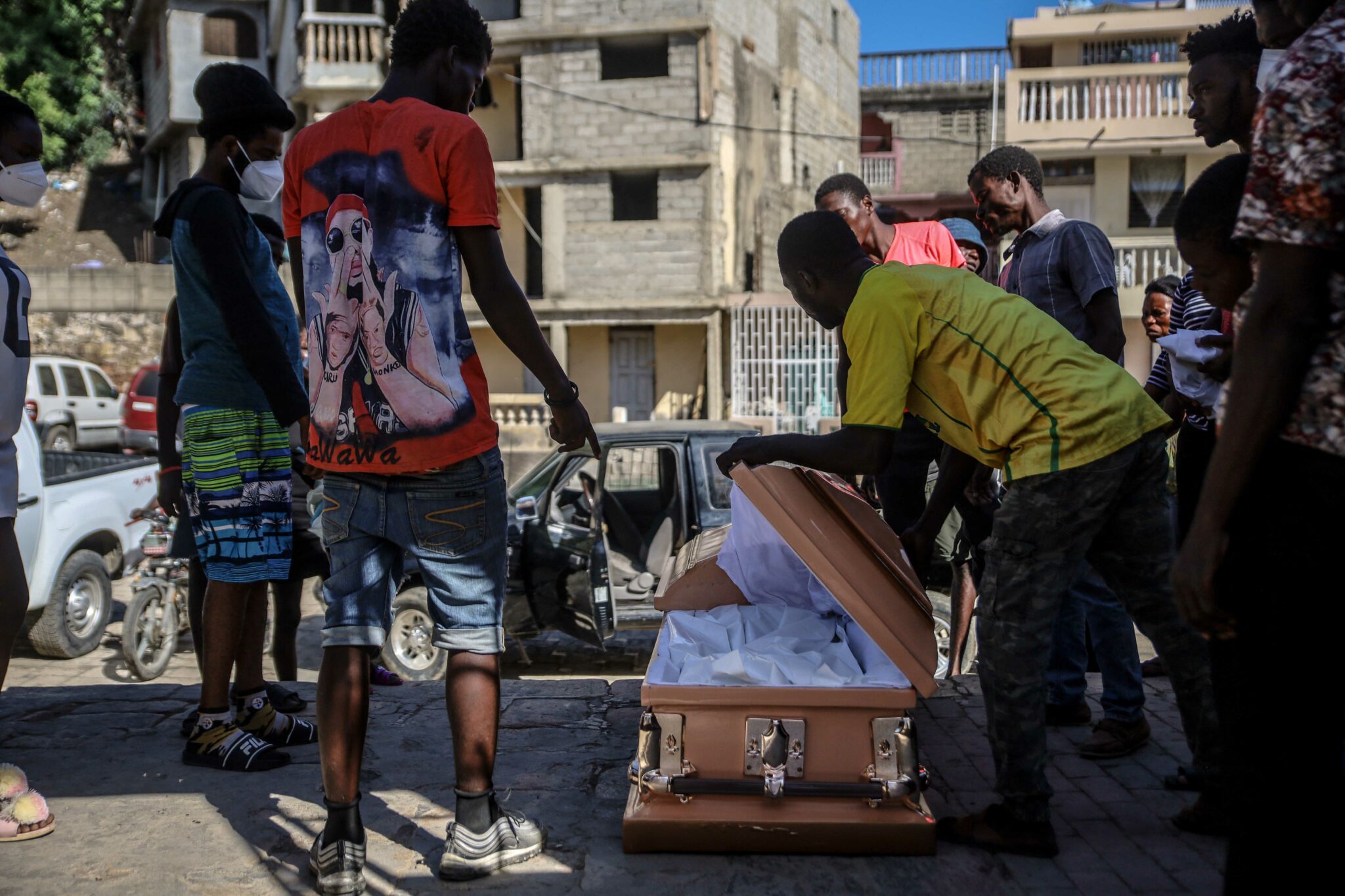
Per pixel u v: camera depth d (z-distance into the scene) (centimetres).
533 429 2027
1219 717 180
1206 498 166
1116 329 356
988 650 263
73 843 270
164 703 392
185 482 332
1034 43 2339
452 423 242
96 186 3023
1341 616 163
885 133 3139
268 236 367
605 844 266
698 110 2058
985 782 312
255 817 287
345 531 250
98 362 2239
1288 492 164
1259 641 168
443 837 272
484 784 254
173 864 259
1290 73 160
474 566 250
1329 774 167
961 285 266
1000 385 259
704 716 262
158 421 391
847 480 445
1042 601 257
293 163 256
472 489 247
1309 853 167
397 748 338
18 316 287
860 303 263
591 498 727
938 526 319
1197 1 2333
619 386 2158
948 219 480
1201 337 280
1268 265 159
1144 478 263
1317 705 167
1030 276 379
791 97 2500
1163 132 2061
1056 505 253
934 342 263
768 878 248
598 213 2098
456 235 243
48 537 704
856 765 260
